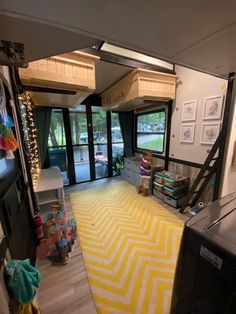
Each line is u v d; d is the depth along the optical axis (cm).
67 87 199
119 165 469
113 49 222
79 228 221
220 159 217
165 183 292
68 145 379
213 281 53
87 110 391
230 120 209
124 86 289
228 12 75
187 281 62
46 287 139
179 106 290
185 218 244
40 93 221
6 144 101
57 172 296
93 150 416
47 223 202
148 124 390
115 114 440
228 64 145
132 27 86
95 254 175
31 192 199
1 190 106
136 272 153
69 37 94
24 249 141
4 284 83
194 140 270
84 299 129
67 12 71
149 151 360
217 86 227
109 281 144
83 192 350
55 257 169
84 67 195
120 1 65
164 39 101
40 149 336
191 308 62
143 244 189
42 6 66
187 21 82
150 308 122
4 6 65
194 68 154
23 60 118
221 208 74
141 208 276
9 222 110
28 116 235
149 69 257
